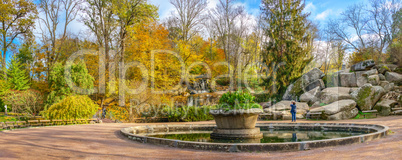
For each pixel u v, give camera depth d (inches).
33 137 333.4
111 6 1157.1
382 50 1407.5
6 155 209.8
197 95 1080.2
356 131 399.2
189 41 1369.3
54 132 403.2
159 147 258.5
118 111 856.3
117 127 509.7
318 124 454.6
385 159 170.2
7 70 1116.5
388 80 907.4
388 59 1147.3
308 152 215.0
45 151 233.0
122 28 1207.6
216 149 233.5
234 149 228.2
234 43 1347.2
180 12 1427.2
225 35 1330.0
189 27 1427.2
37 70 1234.6
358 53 1518.2
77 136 351.3
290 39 1045.2
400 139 252.8
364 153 194.7
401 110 652.7
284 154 212.5
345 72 1040.2
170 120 782.5
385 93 771.4
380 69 938.1
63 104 624.4
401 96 715.4
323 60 1670.8
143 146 265.0
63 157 207.6
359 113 714.2
